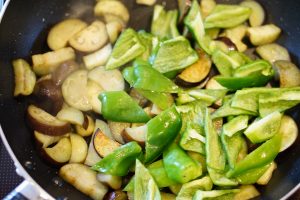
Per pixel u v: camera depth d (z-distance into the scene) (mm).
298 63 490
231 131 432
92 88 479
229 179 422
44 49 492
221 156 428
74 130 465
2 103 437
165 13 514
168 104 462
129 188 421
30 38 480
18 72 461
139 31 503
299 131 458
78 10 509
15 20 457
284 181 431
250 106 449
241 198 429
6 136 428
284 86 471
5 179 459
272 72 472
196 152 434
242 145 441
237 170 416
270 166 434
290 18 494
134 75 465
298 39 492
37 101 467
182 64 475
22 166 412
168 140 432
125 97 453
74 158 451
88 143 464
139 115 453
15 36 464
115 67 483
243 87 471
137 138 444
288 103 451
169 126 429
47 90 473
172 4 518
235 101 448
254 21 511
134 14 515
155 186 413
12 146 427
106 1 510
